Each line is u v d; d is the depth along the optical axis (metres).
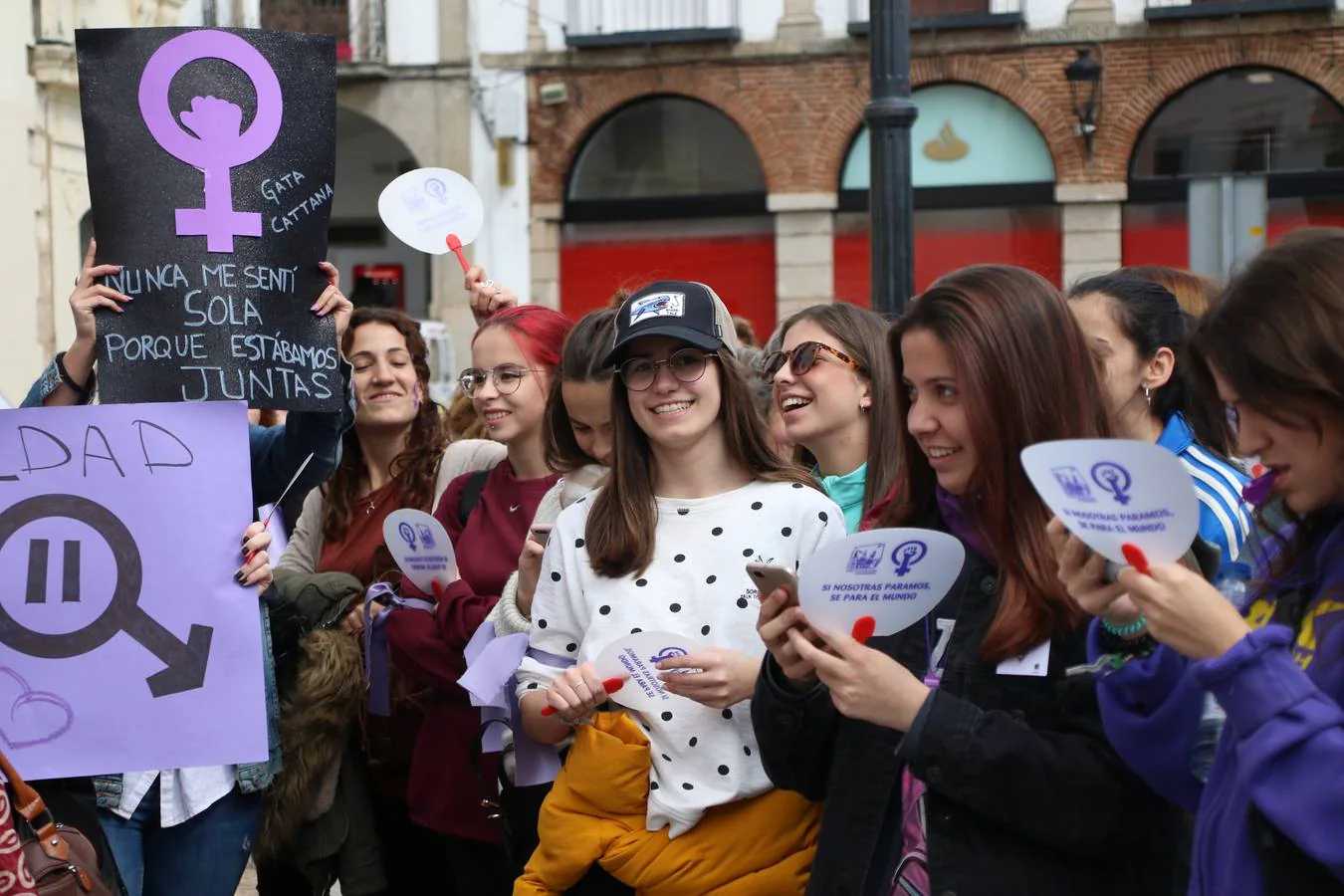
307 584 3.71
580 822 2.68
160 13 14.78
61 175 13.38
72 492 3.02
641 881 2.64
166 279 3.19
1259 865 1.74
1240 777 1.70
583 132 18.44
